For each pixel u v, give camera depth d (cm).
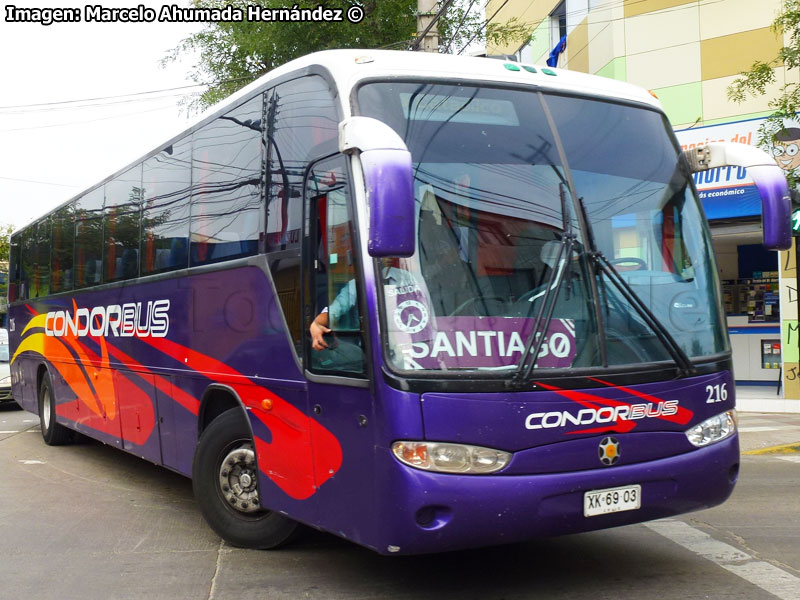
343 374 485
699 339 525
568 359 470
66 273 1055
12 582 550
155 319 769
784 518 710
